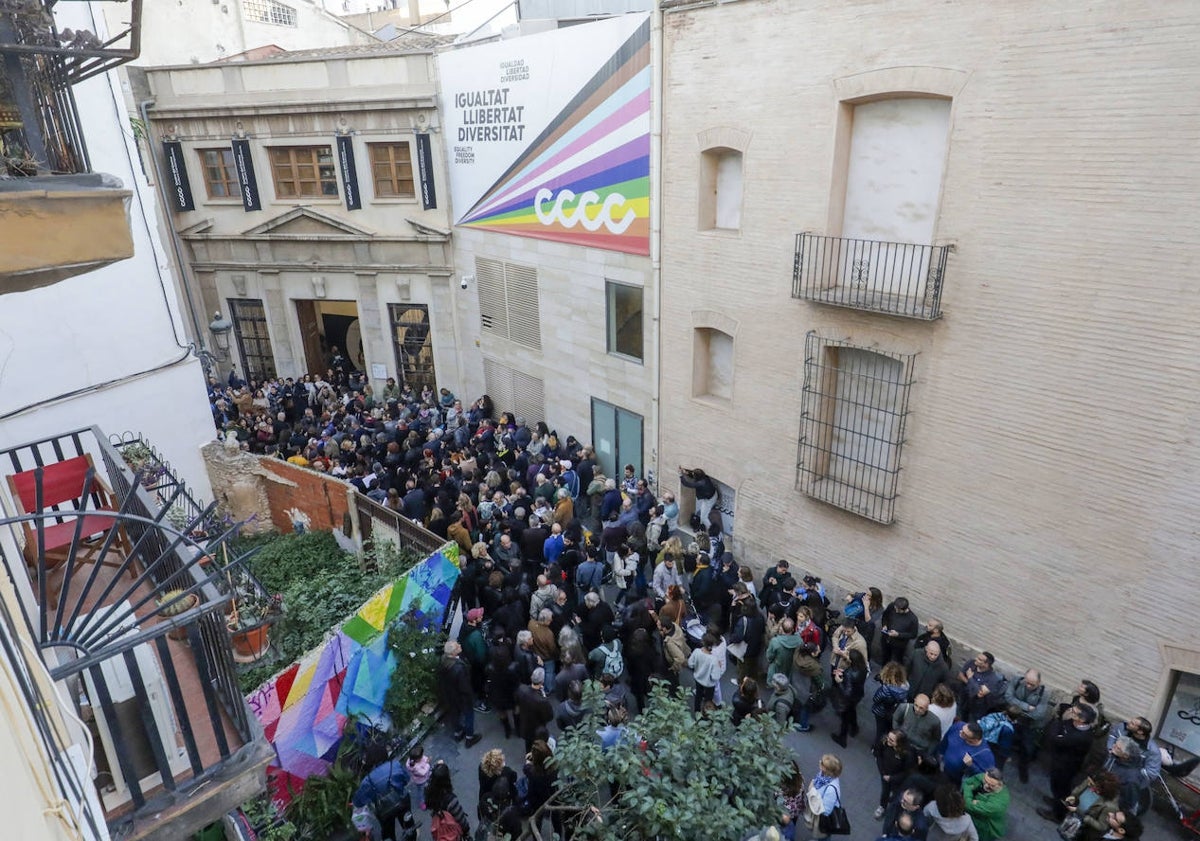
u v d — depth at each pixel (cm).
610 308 1512
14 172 326
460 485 1412
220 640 406
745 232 1166
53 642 364
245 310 2292
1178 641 829
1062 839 816
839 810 728
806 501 1205
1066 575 910
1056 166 813
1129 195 769
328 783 846
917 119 950
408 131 1867
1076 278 825
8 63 331
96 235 320
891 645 985
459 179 1836
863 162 1019
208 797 389
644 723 686
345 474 1427
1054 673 948
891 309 966
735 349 1241
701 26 1136
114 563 576
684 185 1248
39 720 264
